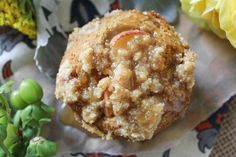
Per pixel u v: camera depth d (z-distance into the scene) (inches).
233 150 14.2
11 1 13.9
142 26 13.0
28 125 13.1
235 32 13.1
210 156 14.3
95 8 15.1
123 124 12.7
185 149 14.2
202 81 14.3
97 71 12.8
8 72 14.7
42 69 14.5
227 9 13.0
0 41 14.8
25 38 14.8
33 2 14.2
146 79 12.6
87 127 13.5
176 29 14.9
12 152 13.1
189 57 13.1
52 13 14.6
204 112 14.1
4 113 12.9
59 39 14.8
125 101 12.5
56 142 14.5
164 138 14.0
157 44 12.8
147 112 12.6
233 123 14.2
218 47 14.5
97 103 12.8
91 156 14.4
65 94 13.0
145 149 14.1
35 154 12.6
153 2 14.9
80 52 13.0
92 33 13.3
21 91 13.1
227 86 14.1
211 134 14.1
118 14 13.6
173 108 13.0
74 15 15.0
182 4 13.9
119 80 12.5
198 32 14.7
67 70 13.0
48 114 13.6
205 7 13.6
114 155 14.2
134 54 12.7
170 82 12.9
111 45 12.8
